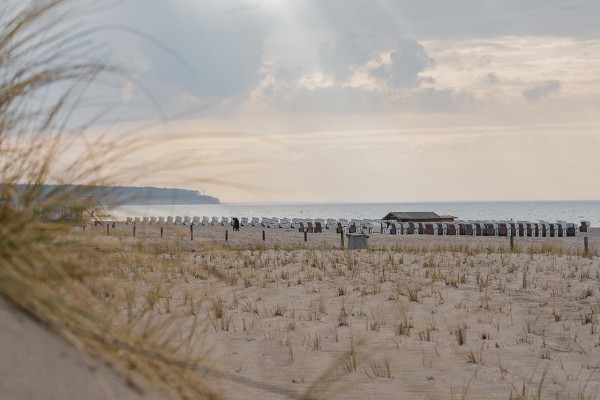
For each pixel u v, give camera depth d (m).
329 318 10.52
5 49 2.81
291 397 5.48
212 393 2.89
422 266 18.45
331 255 21.27
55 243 2.96
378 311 11.36
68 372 2.29
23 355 2.25
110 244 3.24
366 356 7.86
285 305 11.64
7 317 2.37
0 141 2.84
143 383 2.53
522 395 6.45
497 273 17.12
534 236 48.91
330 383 6.19
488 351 8.50
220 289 12.32
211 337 7.93
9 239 2.60
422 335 9.26
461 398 6.24
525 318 11.05
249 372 6.50
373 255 21.53
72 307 2.55
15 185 2.81
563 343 9.20
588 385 7.04
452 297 13.06
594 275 16.94
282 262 18.44
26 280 2.48
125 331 2.83
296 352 7.84
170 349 3.24
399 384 6.61
